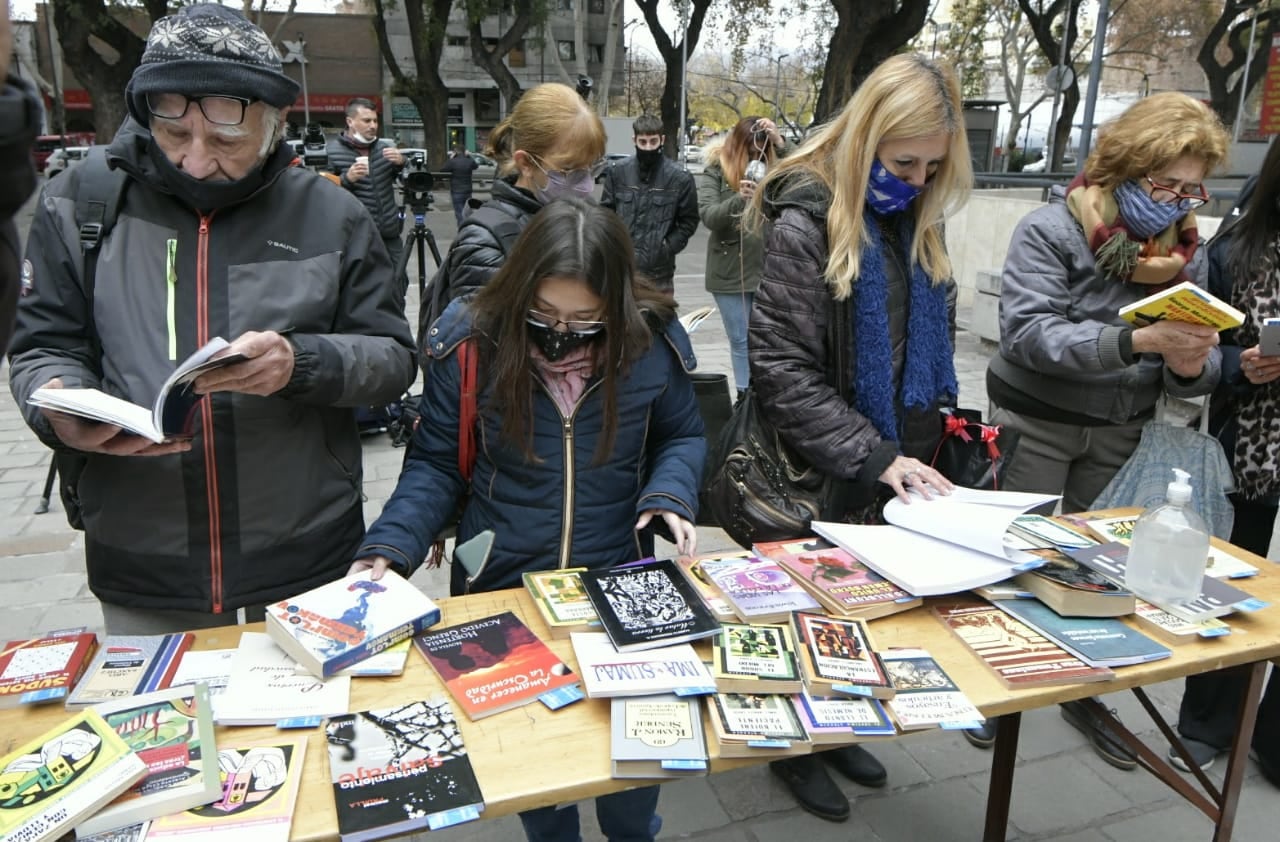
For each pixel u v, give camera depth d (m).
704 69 42.66
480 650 1.36
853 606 1.50
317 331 1.58
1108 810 2.15
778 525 1.97
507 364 1.50
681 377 1.74
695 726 1.20
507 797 1.07
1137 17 24.72
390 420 4.54
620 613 1.42
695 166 24.81
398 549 1.52
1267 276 2.13
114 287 1.48
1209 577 1.64
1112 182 2.09
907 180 1.79
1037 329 2.12
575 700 1.26
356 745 1.15
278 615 1.36
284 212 1.55
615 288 1.46
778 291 1.89
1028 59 27.95
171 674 1.30
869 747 2.40
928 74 1.74
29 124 0.76
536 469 1.61
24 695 1.21
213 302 1.50
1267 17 16.58
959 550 1.67
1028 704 1.33
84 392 1.30
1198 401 2.32
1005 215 6.63
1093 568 1.64
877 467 1.82
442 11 22.30
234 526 1.56
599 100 21.22
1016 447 2.31
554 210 1.48
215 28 1.37
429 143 23.78
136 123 1.48
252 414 1.53
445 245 11.23
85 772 1.04
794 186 1.90
